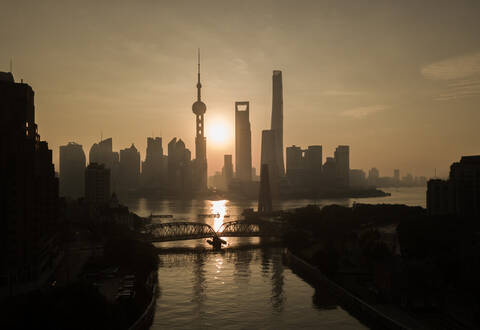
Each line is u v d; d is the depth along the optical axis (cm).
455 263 14388
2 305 8806
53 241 18550
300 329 12000
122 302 11988
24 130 14675
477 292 12762
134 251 18038
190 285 16850
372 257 17962
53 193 18988
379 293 13788
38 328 8300
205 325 12300
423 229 19388
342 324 12400
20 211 13362
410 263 13262
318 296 15275
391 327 11081
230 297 15125
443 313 11775
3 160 13175
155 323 12450
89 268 16812
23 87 14812
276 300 14788
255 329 12006
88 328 8844
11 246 13188
